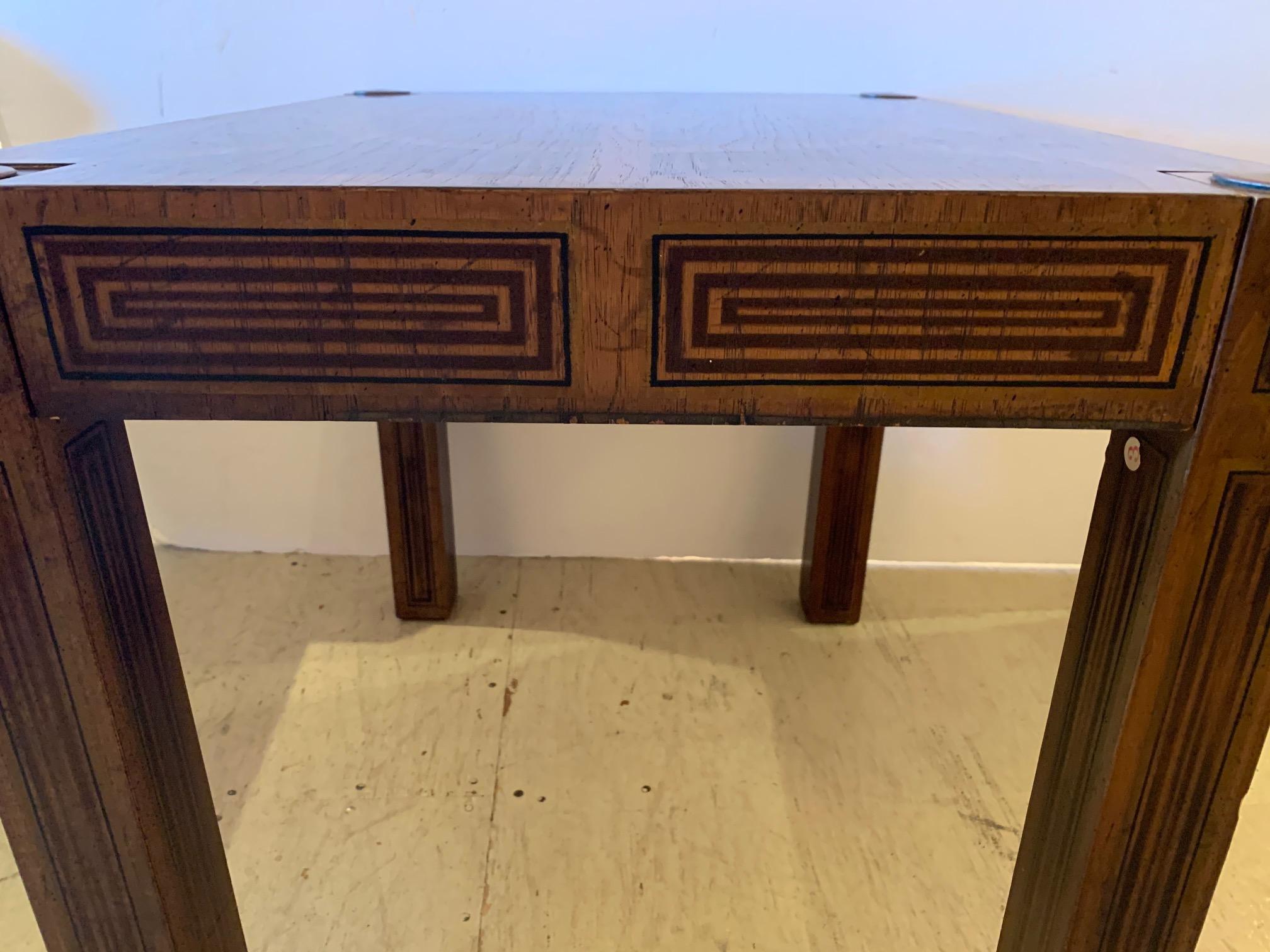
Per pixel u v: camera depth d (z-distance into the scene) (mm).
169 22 1281
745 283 473
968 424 506
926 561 1573
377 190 456
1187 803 592
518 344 488
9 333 481
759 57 1293
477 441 1504
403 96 1215
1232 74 1251
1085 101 1290
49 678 551
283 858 959
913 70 1291
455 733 1146
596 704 1201
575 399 502
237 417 507
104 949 635
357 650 1312
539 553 1586
